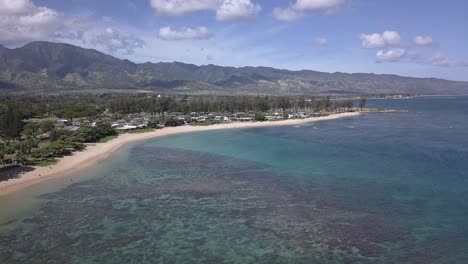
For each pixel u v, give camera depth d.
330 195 68.19
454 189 70.44
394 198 65.81
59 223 56.53
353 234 51.12
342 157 104.19
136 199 67.88
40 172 87.94
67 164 96.81
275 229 53.25
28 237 51.59
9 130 134.25
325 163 96.06
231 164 97.00
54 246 48.78
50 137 136.00
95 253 46.78
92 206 64.12
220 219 57.41
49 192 72.56
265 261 44.34
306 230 52.69
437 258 44.41
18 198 68.81
